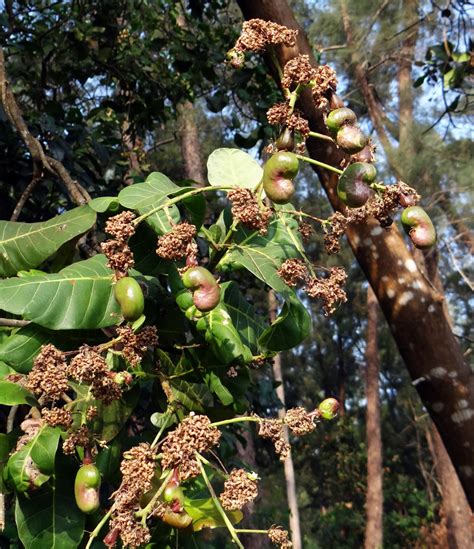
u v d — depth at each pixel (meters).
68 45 1.74
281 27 0.57
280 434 0.53
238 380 0.62
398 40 2.92
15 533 0.79
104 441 0.55
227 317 0.60
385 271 0.86
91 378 0.50
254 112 1.79
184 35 1.91
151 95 1.82
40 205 1.36
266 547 2.34
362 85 3.25
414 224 0.51
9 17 1.61
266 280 0.59
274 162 0.50
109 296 0.57
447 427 0.84
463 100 2.76
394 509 6.50
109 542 0.48
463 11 1.92
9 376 0.58
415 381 0.86
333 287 0.55
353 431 7.02
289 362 7.61
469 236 3.45
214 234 0.64
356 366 7.95
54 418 0.52
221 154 0.63
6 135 1.30
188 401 0.62
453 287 4.83
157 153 3.99
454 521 4.62
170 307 0.64
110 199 0.65
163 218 0.62
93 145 1.49
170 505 0.48
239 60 0.58
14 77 1.77
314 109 0.83
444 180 3.10
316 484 7.01
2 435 0.57
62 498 0.56
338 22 3.03
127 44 1.84
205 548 0.60
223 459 1.03
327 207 4.27
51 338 0.58
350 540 6.13
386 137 3.35
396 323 0.86
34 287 0.55
